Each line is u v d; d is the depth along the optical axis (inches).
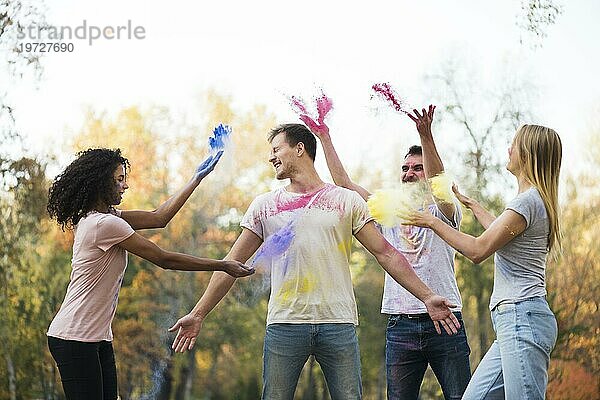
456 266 670.5
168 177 898.1
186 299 841.5
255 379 912.3
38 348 644.1
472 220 630.5
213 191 857.5
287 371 155.0
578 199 629.9
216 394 908.0
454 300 180.4
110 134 887.1
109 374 158.7
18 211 572.4
